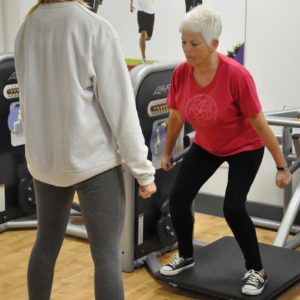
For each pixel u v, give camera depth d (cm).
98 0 451
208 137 255
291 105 383
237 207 252
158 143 317
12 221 378
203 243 344
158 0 422
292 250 311
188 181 268
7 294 280
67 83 181
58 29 182
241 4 389
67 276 302
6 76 358
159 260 327
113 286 191
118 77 183
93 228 192
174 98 263
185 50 234
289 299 275
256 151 255
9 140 369
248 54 393
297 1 369
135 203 308
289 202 353
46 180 193
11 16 483
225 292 263
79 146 183
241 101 239
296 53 375
